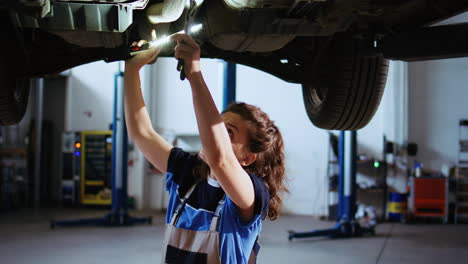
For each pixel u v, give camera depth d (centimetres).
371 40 246
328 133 905
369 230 690
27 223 767
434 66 895
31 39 266
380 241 640
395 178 884
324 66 282
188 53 97
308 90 316
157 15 202
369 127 894
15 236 643
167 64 986
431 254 556
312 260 511
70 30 210
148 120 123
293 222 821
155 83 986
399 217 850
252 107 111
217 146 94
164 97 986
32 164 1027
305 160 916
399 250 577
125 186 743
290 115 926
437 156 891
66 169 1004
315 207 908
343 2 186
